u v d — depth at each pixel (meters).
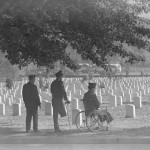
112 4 17.95
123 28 18.50
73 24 18.33
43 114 29.55
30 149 13.59
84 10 17.34
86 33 18.98
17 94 48.81
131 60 20.41
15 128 20.31
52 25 18.52
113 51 19.97
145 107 32.72
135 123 22.42
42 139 15.15
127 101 38.56
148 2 18.66
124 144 14.62
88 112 18.05
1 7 16.17
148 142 14.72
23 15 16.56
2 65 52.91
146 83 68.31
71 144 14.77
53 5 16.70
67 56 20.64
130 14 18.45
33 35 17.92
